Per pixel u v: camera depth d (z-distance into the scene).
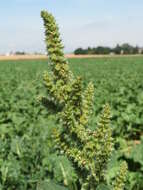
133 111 14.06
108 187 3.06
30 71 39.41
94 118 10.97
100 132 2.72
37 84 25.55
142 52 102.81
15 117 12.74
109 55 95.19
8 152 7.97
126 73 32.22
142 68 39.88
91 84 2.77
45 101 2.77
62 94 2.67
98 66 46.69
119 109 15.26
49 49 2.59
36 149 7.59
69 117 2.70
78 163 2.76
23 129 11.37
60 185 3.47
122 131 12.85
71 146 2.79
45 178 6.58
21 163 7.10
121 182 2.84
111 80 26.05
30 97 19.05
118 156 8.02
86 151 2.76
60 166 6.50
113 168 6.72
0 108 16.33
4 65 53.88
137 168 8.02
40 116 13.85
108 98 16.83
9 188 6.56
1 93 20.62
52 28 2.57
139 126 13.31
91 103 2.74
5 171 6.72
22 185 6.52
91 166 2.77
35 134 10.00
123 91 19.95
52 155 7.11
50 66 2.66
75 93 2.67
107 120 2.72
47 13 2.55
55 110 2.78
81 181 2.86
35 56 88.38
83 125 2.74
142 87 22.77
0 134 10.80
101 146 2.73
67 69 2.65
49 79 2.67
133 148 8.23
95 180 2.82
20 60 74.56
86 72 35.19
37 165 7.07
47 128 10.39
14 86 26.34
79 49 101.19
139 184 7.05
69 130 2.75
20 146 7.80
